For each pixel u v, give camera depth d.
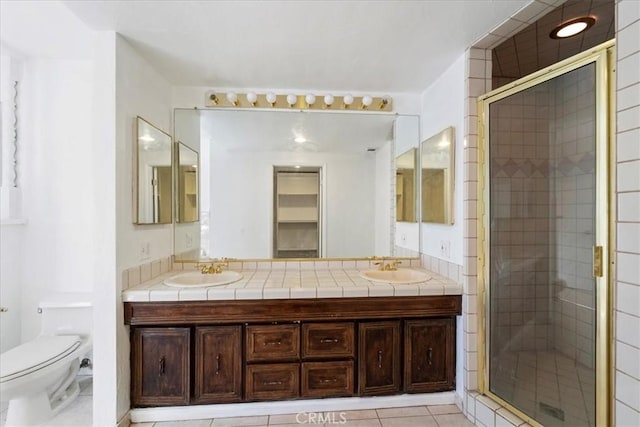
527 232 1.90
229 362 1.93
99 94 1.73
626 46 1.12
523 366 1.86
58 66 2.32
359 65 2.12
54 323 2.19
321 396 1.98
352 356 1.99
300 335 1.96
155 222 2.16
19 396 1.73
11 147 2.25
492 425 1.75
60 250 2.33
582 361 1.54
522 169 1.86
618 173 1.16
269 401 1.97
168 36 1.77
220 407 1.94
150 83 2.12
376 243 2.68
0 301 2.15
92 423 1.87
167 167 2.35
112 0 1.45
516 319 1.92
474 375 1.94
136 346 1.88
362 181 2.67
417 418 1.93
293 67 2.15
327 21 1.62
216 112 2.51
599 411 1.37
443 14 1.57
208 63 2.08
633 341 1.10
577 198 1.59
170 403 1.90
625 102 1.13
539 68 2.40
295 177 2.64
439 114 2.31
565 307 1.69
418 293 1.98
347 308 1.95
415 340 2.04
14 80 2.25
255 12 1.55
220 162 2.57
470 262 1.96
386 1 1.47
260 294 1.90
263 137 2.60
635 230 1.09
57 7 1.69
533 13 1.57
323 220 2.66
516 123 1.84
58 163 2.33
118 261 1.78
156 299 1.84
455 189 2.10
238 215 2.60
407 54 1.98
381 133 2.65
